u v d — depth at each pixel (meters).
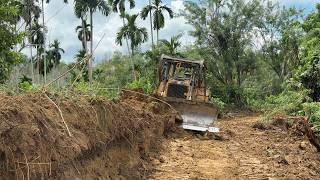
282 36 48.03
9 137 5.80
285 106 19.89
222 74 50.19
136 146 11.70
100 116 9.50
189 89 19.00
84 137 8.03
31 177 5.92
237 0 50.19
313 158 14.62
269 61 52.12
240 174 11.70
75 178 7.17
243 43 50.09
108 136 9.57
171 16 53.12
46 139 6.58
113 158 9.84
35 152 6.16
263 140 18.64
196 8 49.97
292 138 19.33
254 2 50.06
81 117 8.52
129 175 10.09
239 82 51.25
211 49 50.03
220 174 11.60
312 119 17.95
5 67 16.95
